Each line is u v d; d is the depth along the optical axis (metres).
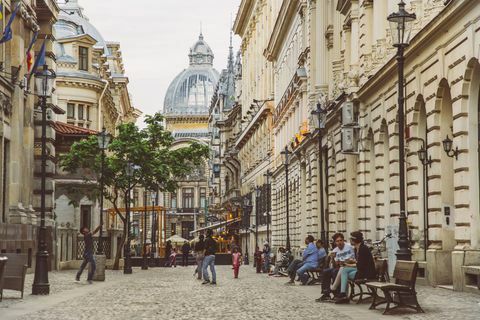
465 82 23.19
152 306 21.88
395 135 31.75
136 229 132.62
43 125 25.62
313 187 52.66
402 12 20.17
